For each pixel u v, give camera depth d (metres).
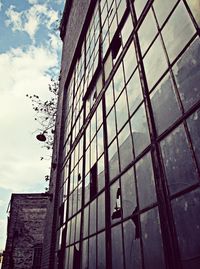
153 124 2.18
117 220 2.59
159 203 1.86
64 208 5.39
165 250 1.68
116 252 2.48
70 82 7.38
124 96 2.99
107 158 3.23
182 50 1.95
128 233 2.29
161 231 1.77
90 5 5.60
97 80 4.55
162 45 2.28
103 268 2.76
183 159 1.72
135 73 2.77
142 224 2.07
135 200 2.28
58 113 7.96
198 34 1.80
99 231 3.11
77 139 5.29
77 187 4.64
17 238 13.57
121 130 2.92
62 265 4.62
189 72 1.82
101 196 3.26
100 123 3.84
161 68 2.21
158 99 2.18
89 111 4.78
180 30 2.03
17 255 13.20
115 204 2.74
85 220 3.79
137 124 2.52
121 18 3.61
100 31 4.71
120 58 3.32
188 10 1.97
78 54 6.69
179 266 1.55
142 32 2.76
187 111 1.76
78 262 3.73
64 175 6.04
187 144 1.70
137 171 2.34
